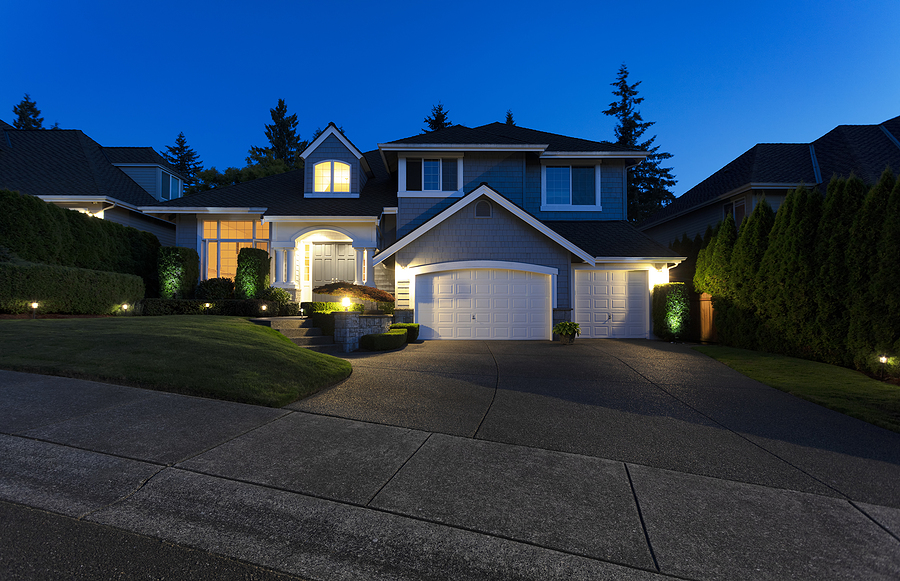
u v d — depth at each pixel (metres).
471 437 4.77
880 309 8.49
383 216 17.00
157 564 2.47
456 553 2.68
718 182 20.02
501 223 14.02
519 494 3.48
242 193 16.91
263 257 14.32
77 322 8.95
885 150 16.14
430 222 13.66
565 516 3.16
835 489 3.77
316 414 5.34
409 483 3.59
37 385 5.54
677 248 20.22
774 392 7.20
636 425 5.38
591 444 4.69
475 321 13.80
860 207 9.20
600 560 2.66
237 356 7.02
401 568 2.53
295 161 44.72
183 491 3.29
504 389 6.97
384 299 13.04
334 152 16.75
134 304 13.08
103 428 4.38
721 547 2.84
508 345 12.11
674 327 13.30
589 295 14.65
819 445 4.83
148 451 3.93
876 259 8.66
